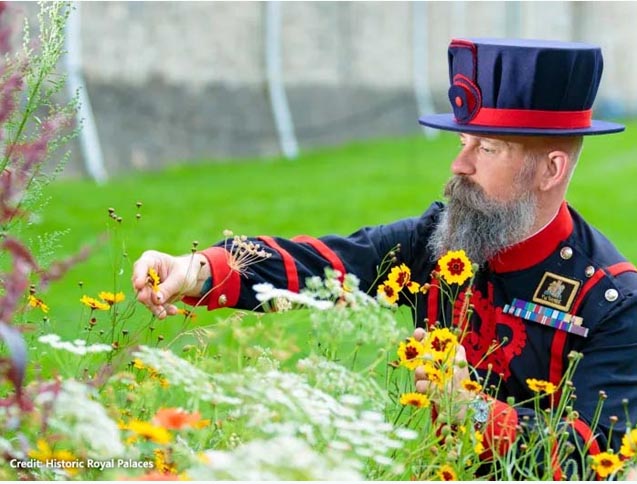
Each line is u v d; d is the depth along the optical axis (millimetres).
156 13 22109
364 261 4180
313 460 2699
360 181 19188
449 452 3371
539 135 3916
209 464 2744
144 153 21578
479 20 31125
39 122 3627
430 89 29703
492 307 4039
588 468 3408
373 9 27875
